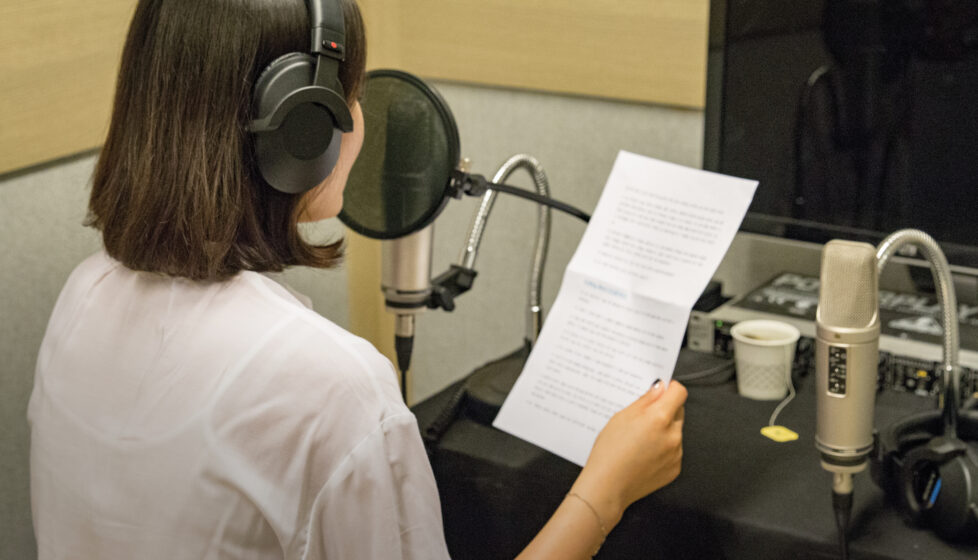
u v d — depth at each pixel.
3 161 1.05
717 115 1.31
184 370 0.62
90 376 0.66
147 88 0.62
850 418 0.82
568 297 0.99
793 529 0.89
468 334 1.74
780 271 1.44
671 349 0.91
